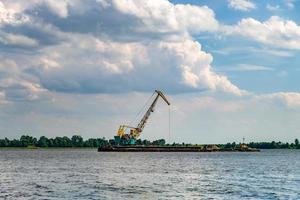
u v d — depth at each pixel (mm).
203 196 64875
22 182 84375
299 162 184375
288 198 63062
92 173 109188
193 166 145625
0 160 191500
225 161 189375
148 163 165000
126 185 79312
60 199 61094
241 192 69438
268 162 182250
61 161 181625
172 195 65750
